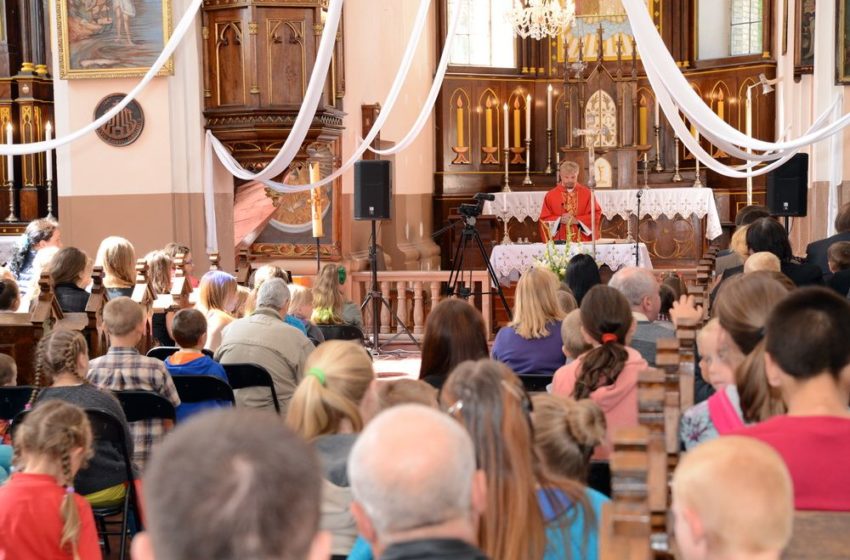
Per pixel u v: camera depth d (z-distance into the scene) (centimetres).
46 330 702
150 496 120
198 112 1161
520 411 265
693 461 188
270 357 626
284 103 1143
